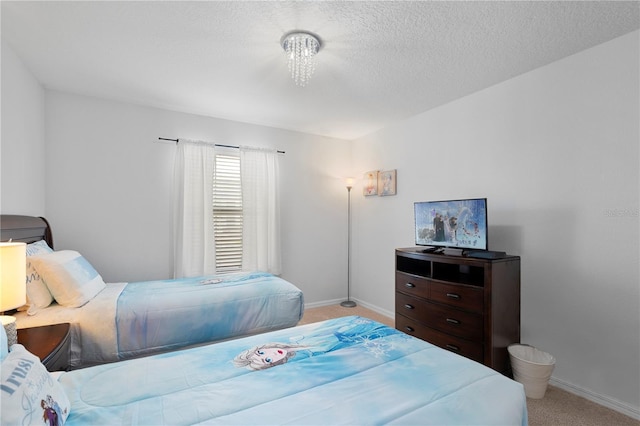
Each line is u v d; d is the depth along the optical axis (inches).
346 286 185.2
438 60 93.4
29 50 89.1
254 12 72.1
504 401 42.6
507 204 105.5
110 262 125.3
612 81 81.7
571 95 89.7
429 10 70.5
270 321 100.6
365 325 73.4
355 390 44.6
